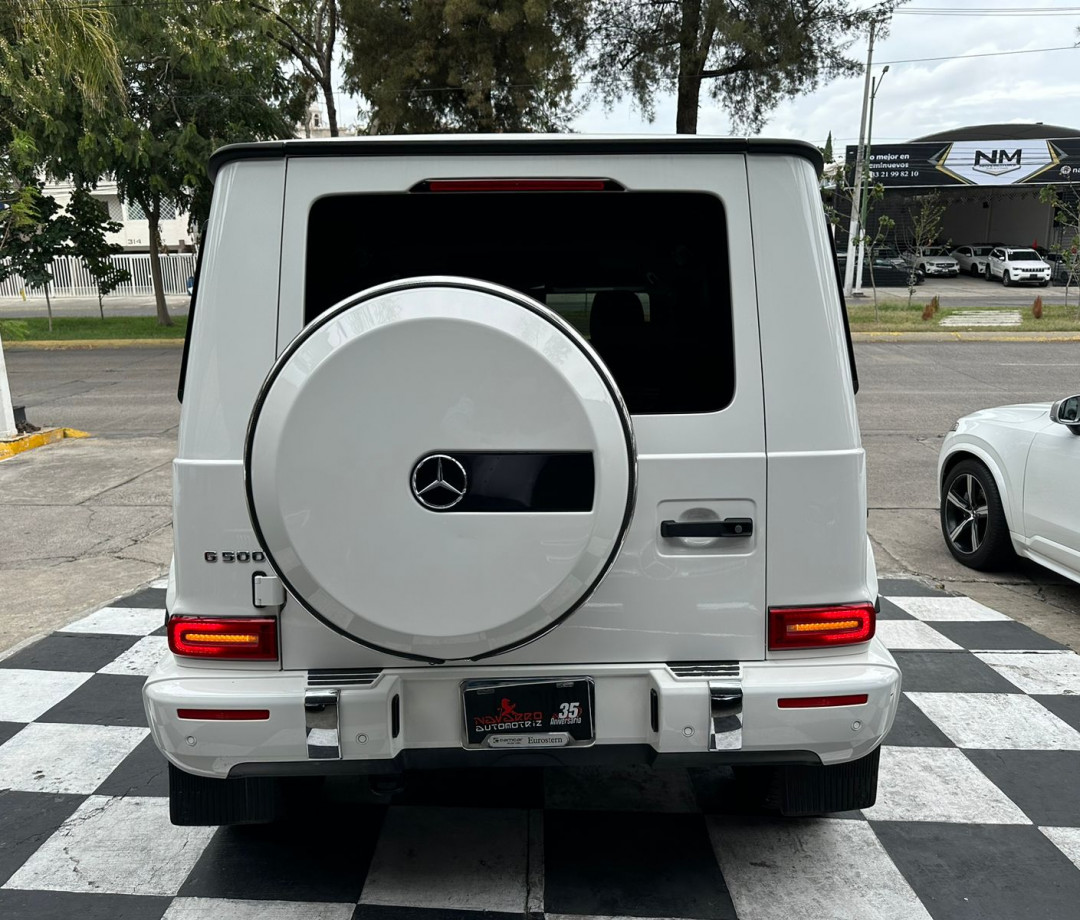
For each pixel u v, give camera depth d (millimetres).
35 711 3881
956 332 21312
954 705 3988
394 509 2104
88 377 15727
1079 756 3545
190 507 2336
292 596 2258
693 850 2922
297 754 2336
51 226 20984
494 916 2588
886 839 2988
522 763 2434
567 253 2414
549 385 2082
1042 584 5723
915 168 46375
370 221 2393
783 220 2375
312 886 2719
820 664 2455
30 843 2938
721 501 2389
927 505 7578
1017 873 2811
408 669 2402
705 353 2391
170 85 20188
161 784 3303
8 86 13109
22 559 6129
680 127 27703
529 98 26078
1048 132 47969
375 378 2068
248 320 2326
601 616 2410
